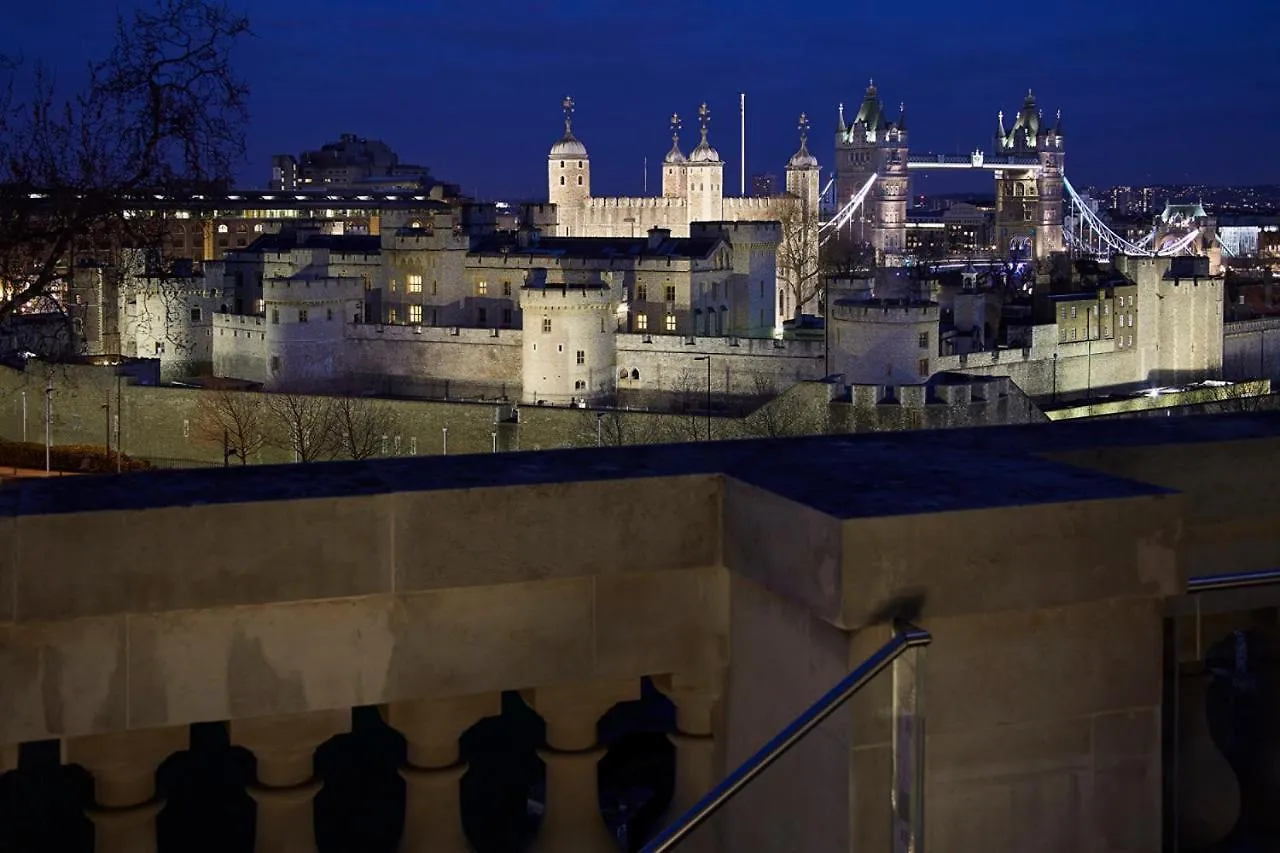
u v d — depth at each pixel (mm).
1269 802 11266
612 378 161375
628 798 23391
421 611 9820
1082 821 9438
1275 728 11258
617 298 165250
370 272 199250
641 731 25516
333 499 9508
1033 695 9297
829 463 10305
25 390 139000
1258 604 10930
